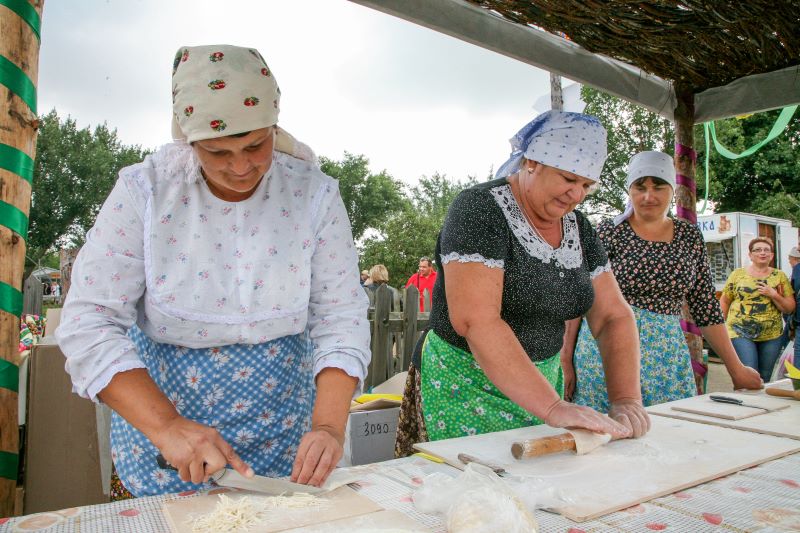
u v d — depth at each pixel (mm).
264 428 1339
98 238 1178
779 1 2303
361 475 1220
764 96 2957
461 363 1729
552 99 2822
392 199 41906
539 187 1660
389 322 4477
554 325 1789
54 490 2357
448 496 1019
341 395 1266
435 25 2225
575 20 2377
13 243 1440
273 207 1320
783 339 5402
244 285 1264
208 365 1280
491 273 1586
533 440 1305
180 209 1236
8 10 1426
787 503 1073
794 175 14695
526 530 894
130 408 1085
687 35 2639
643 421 1542
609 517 1008
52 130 27422
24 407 2510
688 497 1106
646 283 2469
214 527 931
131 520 964
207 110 1055
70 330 1120
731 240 10555
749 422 1674
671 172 2467
